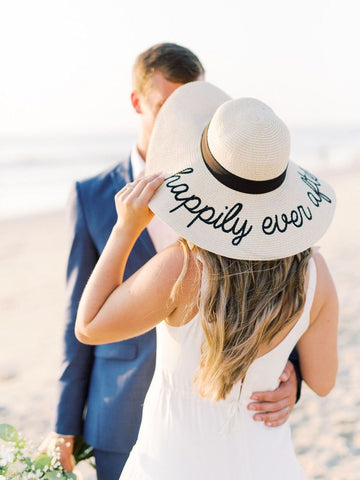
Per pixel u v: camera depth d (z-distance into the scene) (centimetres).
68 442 215
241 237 144
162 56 225
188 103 179
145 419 169
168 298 150
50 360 575
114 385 214
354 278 759
